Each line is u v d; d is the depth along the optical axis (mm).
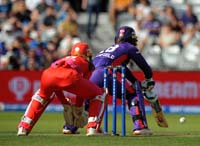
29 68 69000
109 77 34156
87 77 33188
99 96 32438
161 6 77062
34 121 32938
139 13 76188
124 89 32875
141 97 34156
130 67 66688
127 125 47031
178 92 62594
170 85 62594
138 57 34438
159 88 62594
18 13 74812
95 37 76750
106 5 79438
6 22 73688
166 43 73125
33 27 73875
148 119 54344
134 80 34625
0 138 31188
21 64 69062
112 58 34406
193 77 62375
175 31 73500
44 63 69812
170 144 28797
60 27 74375
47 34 73188
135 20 76375
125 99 33438
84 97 32500
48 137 31672
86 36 76812
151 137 32094
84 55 32844
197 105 62469
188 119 54562
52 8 75562
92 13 77062
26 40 71125
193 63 72312
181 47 73000
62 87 32188
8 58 68938
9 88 64188
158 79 62438
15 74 64062
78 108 34031
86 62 32625
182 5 77750
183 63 72438
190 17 75438
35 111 32812
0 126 45281
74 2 80625
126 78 34656
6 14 75125
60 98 33719
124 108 33000
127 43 34812
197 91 62438
